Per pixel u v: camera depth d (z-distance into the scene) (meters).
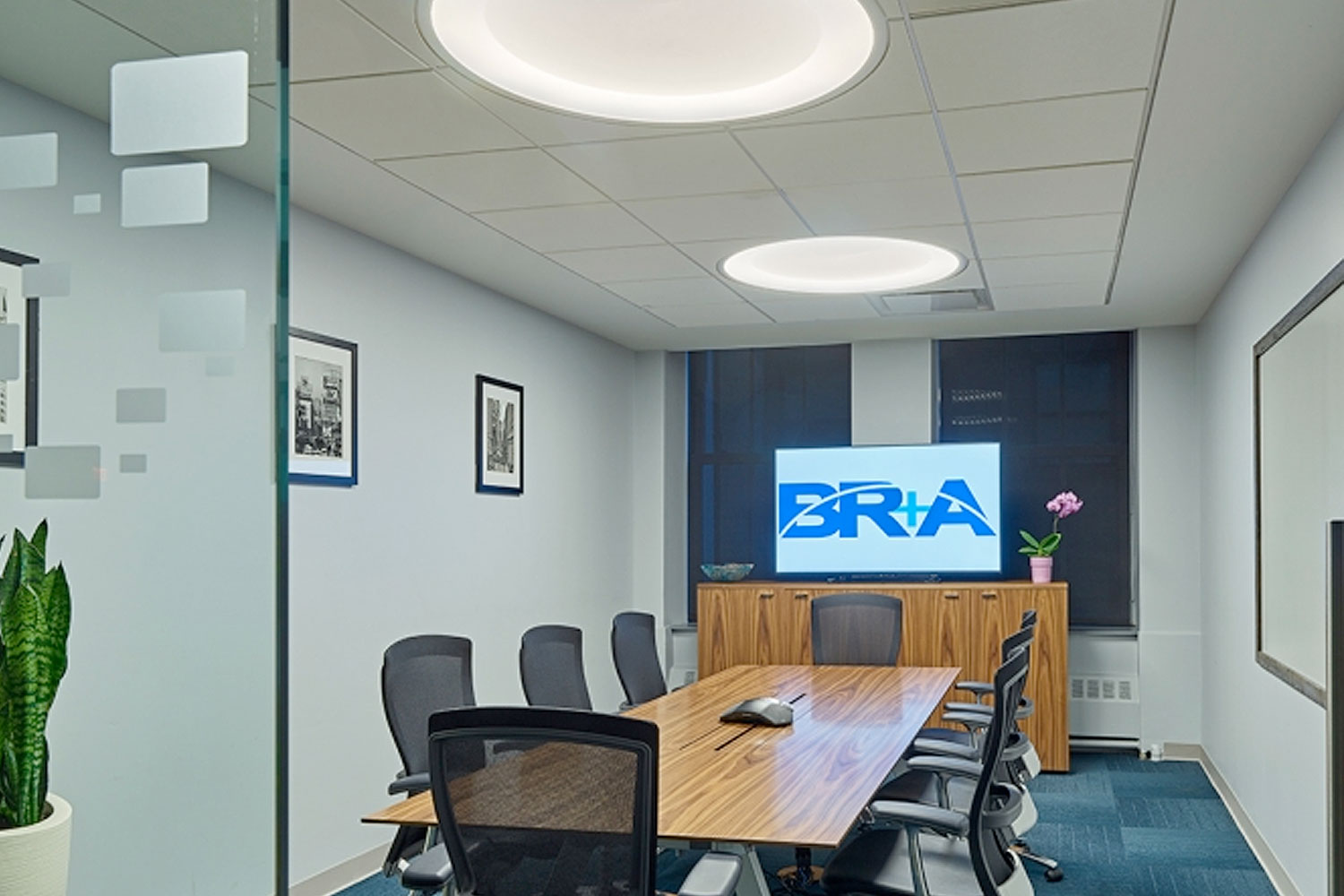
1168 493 7.16
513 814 2.38
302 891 4.37
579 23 2.98
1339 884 2.45
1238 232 4.80
